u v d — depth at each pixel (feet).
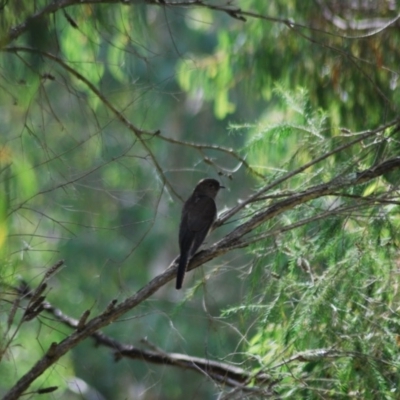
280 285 29.32
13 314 26.02
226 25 69.82
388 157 31.58
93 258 69.41
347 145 29.43
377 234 29.40
